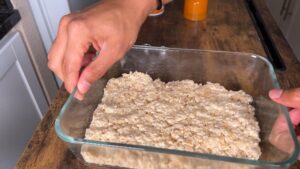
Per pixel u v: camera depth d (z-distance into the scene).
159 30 0.45
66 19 0.27
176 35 0.44
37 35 0.47
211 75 0.36
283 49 0.41
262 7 0.52
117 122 0.30
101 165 0.27
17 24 0.42
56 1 0.44
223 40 0.43
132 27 0.30
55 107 0.33
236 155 0.27
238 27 0.46
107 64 0.28
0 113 0.40
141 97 0.33
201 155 0.23
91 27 0.26
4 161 0.41
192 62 0.36
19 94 0.44
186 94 0.33
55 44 0.28
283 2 0.77
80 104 0.29
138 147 0.24
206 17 0.49
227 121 0.30
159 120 0.30
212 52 0.35
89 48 0.28
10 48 0.40
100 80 0.34
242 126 0.29
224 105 0.32
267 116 0.30
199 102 0.33
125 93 0.34
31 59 0.47
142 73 0.36
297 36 0.72
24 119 0.46
